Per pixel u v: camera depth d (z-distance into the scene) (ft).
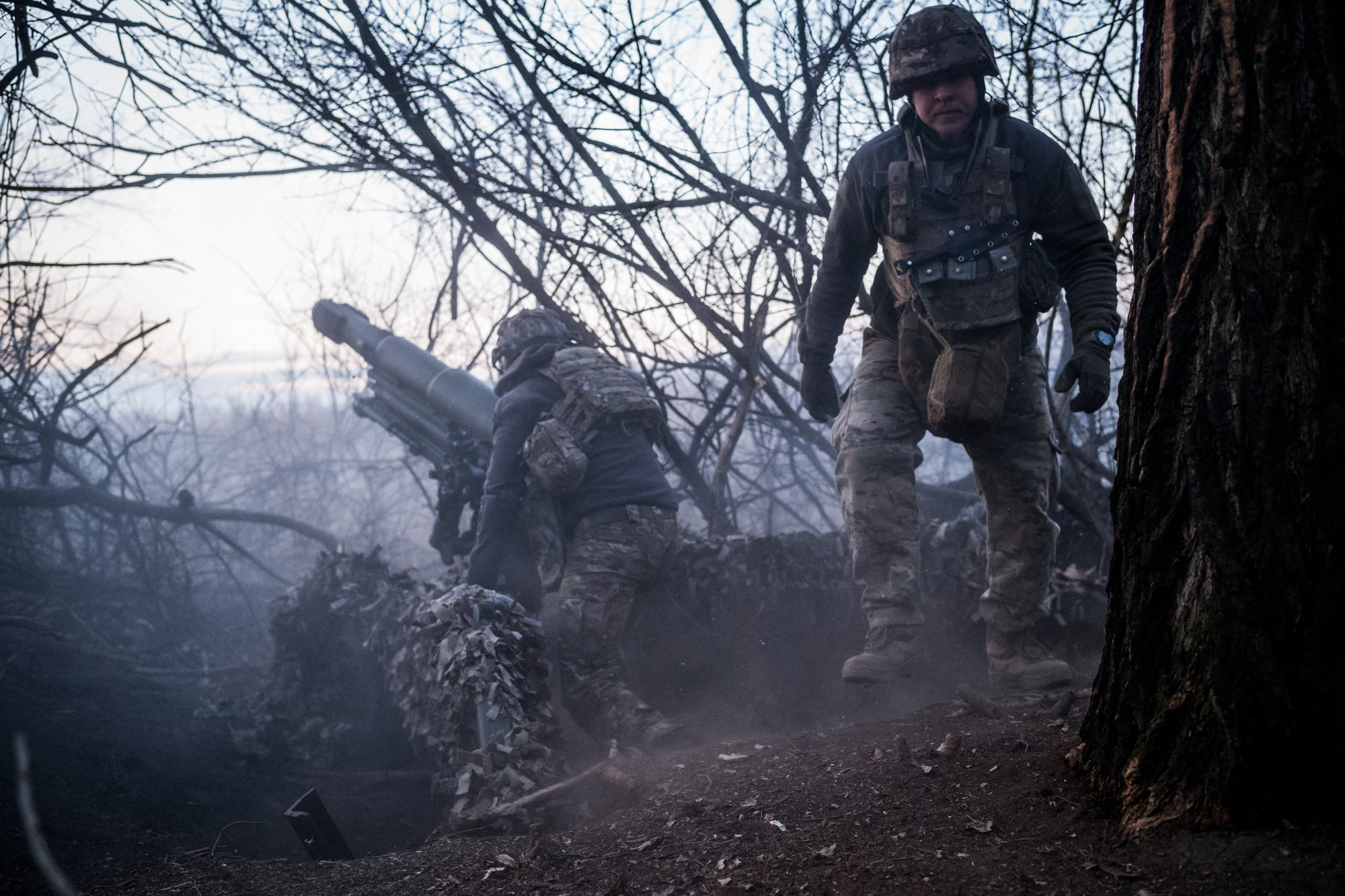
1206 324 4.61
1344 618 4.26
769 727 11.78
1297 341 4.40
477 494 13.66
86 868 7.56
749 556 12.70
